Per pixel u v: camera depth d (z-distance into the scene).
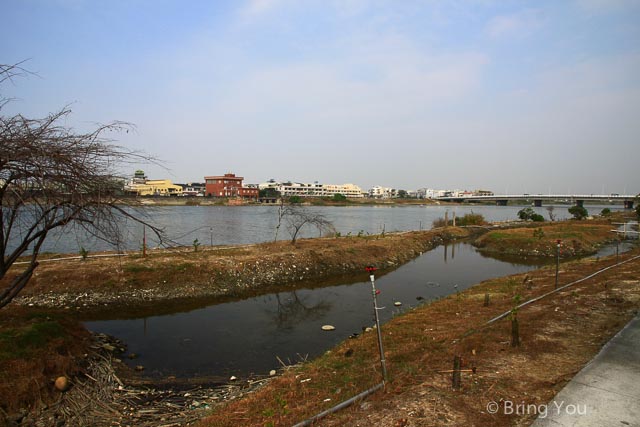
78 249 31.30
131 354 11.84
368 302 18.55
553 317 10.69
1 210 7.20
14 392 7.60
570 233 42.09
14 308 11.83
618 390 6.08
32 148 5.86
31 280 17.47
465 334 9.69
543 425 5.16
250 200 139.12
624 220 66.00
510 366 7.43
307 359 11.47
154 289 18.77
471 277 25.06
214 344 12.87
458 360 6.50
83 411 7.98
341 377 8.00
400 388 6.70
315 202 158.38
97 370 9.70
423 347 9.10
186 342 13.02
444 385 6.71
